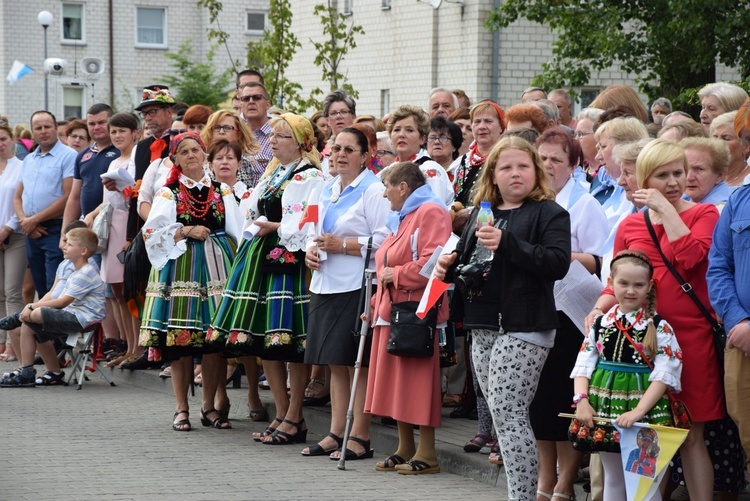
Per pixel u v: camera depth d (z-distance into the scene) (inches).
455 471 402.6
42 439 456.4
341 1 1439.5
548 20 896.9
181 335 467.2
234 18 2097.7
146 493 364.8
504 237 309.3
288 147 454.0
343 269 421.7
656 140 314.0
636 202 323.9
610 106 464.8
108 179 589.6
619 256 302.7
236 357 497.4
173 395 577.3
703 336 303.4
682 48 816.3
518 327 314.3
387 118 530.9
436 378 392.2
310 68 1509.6
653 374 294.5
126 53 2073.1
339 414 431.2
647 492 291.9
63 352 629.6
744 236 300.0
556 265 308.8
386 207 420.2
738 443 320.2
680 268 304.8
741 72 805.2
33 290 740.7
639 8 842.8
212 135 526.3
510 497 321.1
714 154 333.7
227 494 365.1
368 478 392.2
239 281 456.4
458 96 581.9
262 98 565.3
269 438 452.1
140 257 510.9
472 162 434.3
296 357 450.0
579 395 303.9
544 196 322.3
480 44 1179.3
